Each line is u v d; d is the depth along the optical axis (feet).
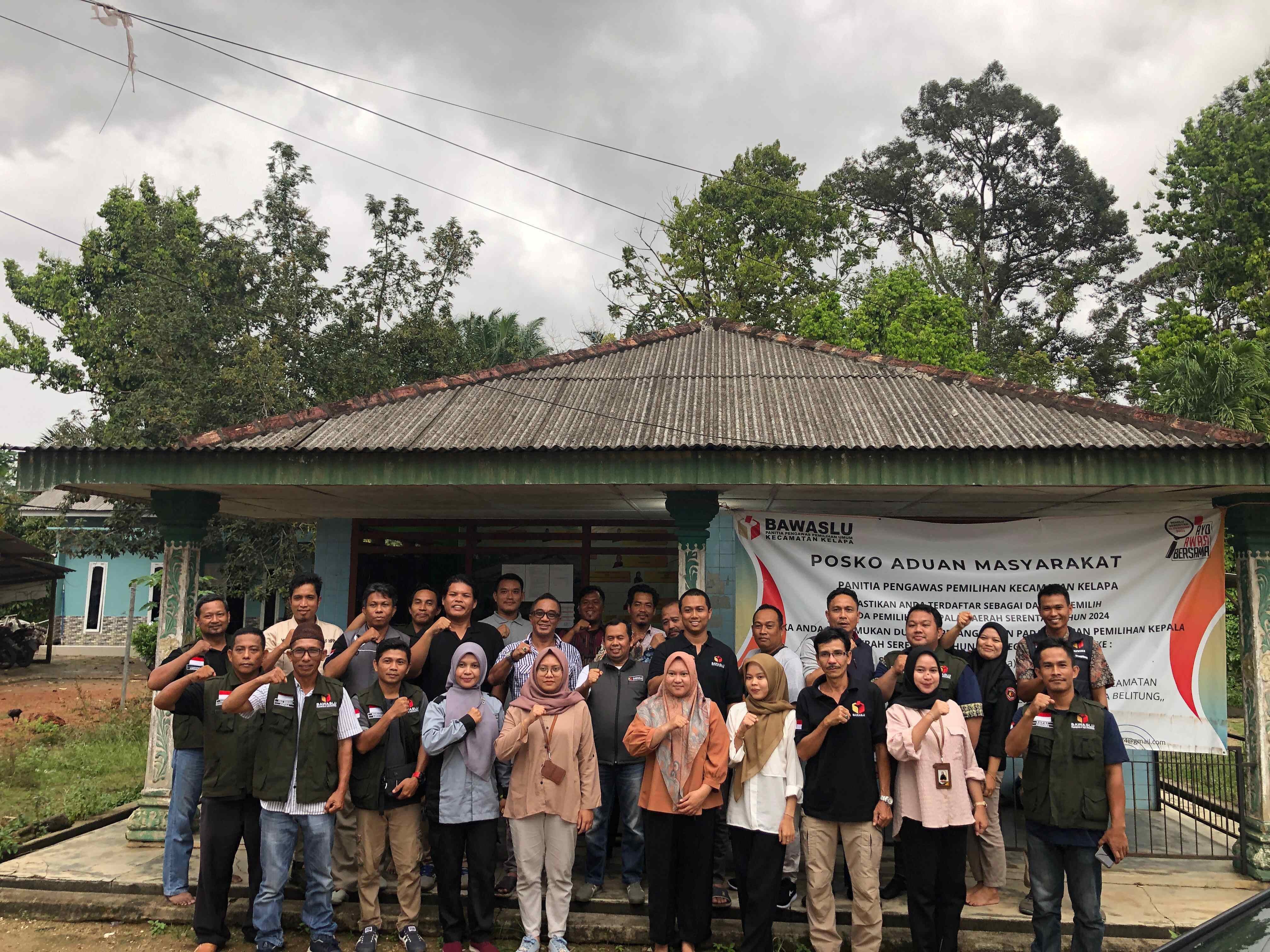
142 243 74.95
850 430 22.02
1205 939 10.56
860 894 16.38
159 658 23.48
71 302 87.15
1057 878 15.84
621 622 20.75
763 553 23.03
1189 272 90.17
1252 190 82.07
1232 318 85.15
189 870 20.53
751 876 16.57
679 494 22.27
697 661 18.75
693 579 22.02
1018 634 22.50
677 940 17.67
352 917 18.90
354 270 69.36
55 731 42.16
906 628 21.25
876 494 23.58
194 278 67.21
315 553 32.78
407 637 20.20
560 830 17.04
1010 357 106.22
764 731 16.88
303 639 17.19
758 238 91.09
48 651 79.00
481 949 17.04
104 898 19.84
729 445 19.94
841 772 16.51
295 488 23.27
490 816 17.22
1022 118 116.16
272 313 64.80
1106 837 15.56
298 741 17.16
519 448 20.43
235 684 17.81
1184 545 22.20
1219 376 50.34
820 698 16.74
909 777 16.46
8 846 22.54
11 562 73.82
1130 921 18.43
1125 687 22.18
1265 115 86.53
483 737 17.21
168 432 61.77
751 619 22.90
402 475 20.99
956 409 23.76
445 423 23.80
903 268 93.09
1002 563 22.71
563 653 18.57
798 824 19.39
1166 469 19.15
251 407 62.08
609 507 28.40
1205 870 21.70
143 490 24.40
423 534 32.40
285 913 19.11
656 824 17.01
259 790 16.93
